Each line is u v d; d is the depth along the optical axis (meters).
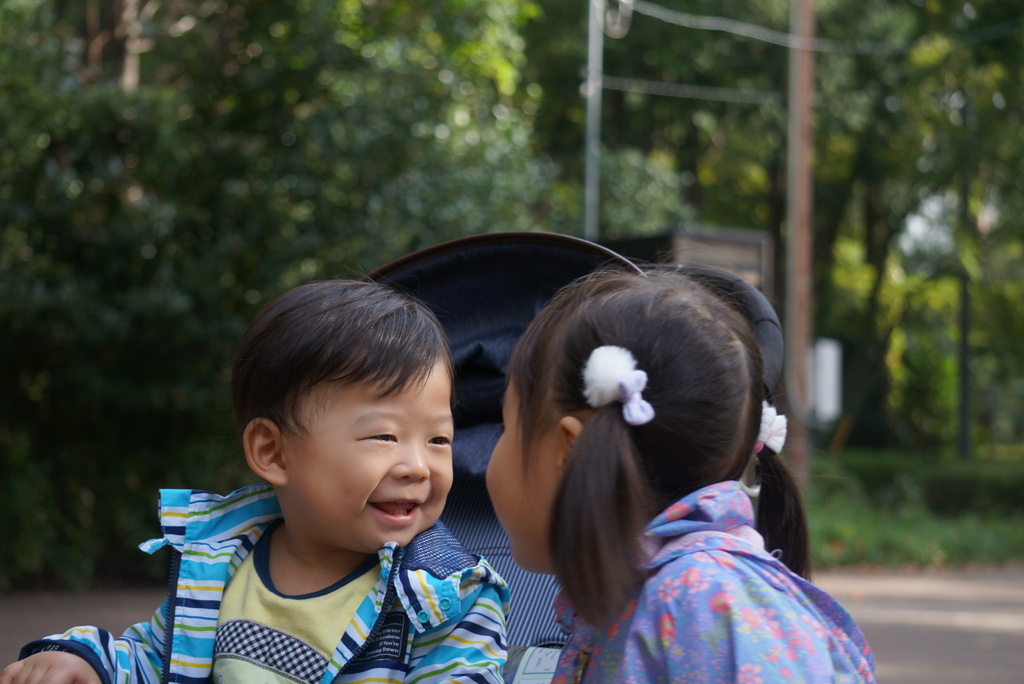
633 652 1.45
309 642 1.72
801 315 11.74
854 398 22.62
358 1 9.16
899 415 24.62
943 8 19.52
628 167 17.52
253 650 1.72
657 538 1.53
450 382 1.82
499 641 1.77
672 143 20.41
